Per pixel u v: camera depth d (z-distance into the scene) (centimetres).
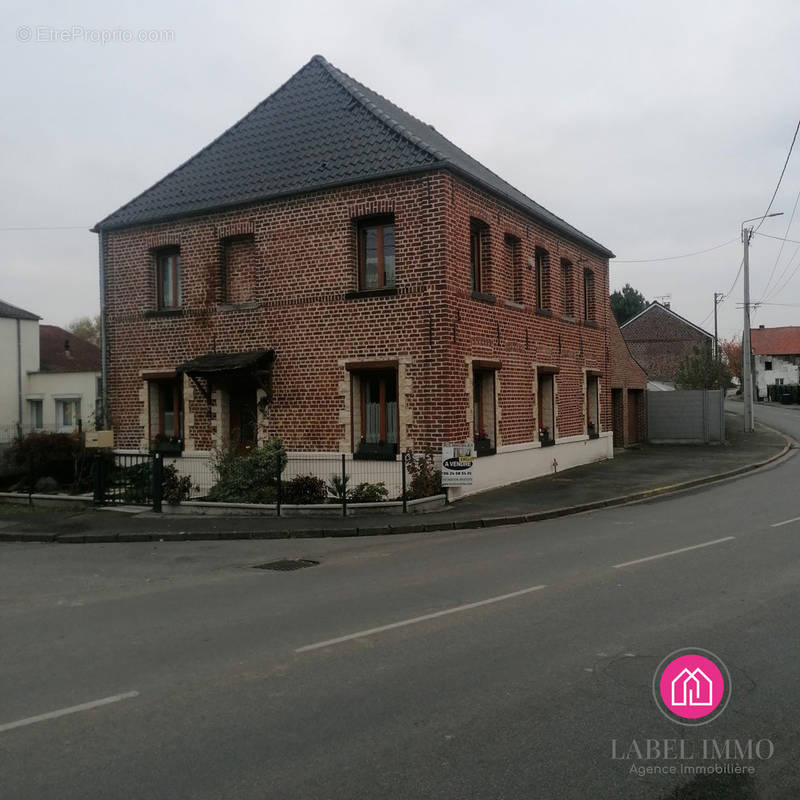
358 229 1625
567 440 2125
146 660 591
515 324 1830
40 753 426
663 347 6088
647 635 616
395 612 715
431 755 412
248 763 408
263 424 1691
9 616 747
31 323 2797
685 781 383
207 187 1834
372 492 1438
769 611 678
